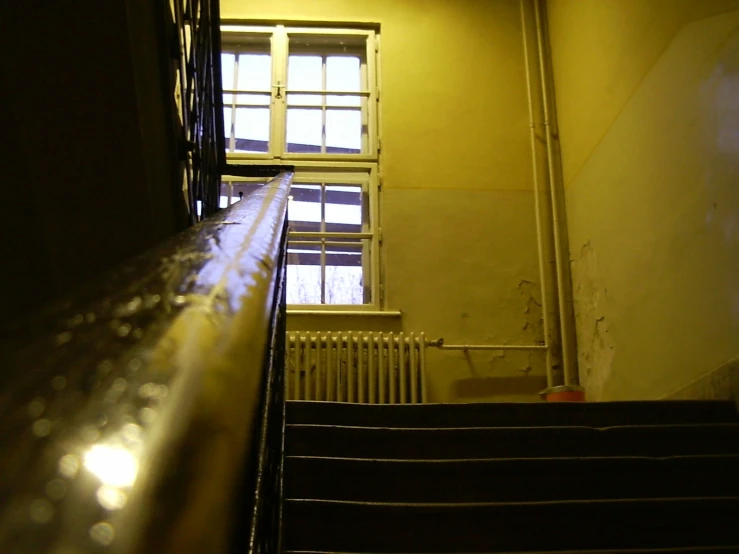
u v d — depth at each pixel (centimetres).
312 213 575
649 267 418
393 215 566
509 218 570
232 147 593
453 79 612
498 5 634
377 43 625
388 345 508
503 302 546
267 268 77
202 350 45
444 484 253
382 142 588
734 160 333
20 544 23
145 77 234
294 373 497
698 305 362
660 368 400
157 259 61
